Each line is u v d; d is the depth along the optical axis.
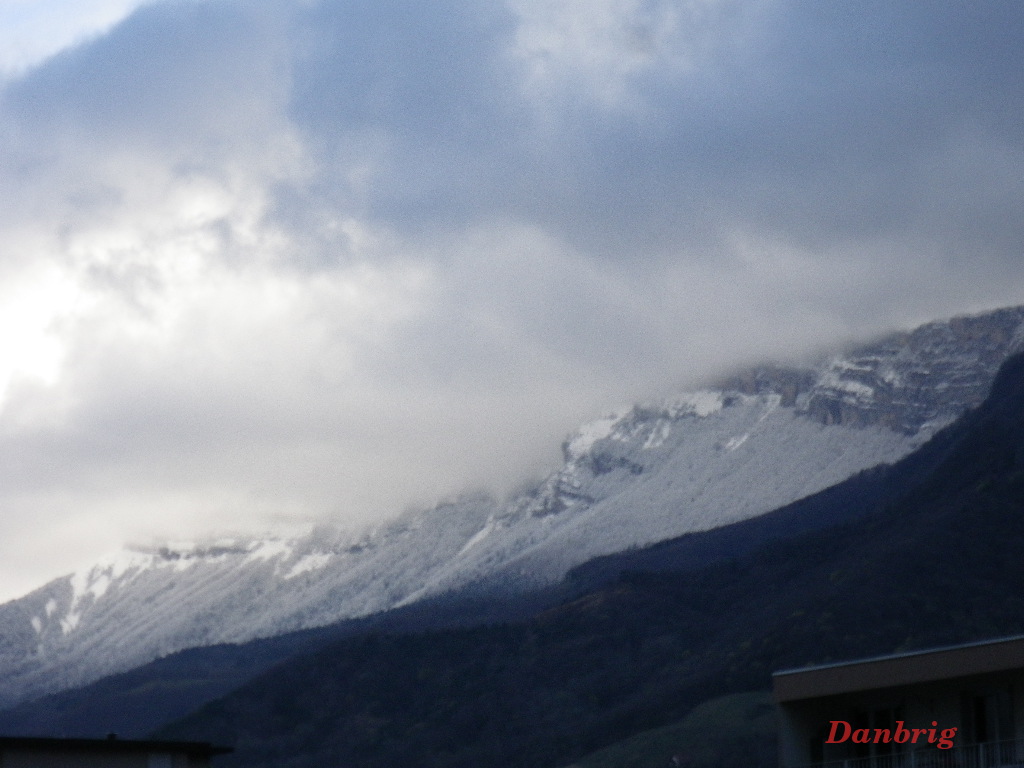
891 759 58.91
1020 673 56.03
